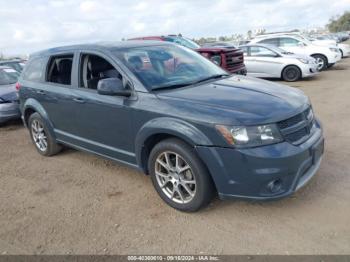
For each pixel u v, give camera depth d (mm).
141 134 3715
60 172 5035
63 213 3857
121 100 3920
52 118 5223
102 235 3377
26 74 5797
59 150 5691
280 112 3256
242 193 3193
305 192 3840
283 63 12531
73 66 4672
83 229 3506
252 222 3385
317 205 3576
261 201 3176
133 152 4012
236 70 10625
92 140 4578
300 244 3004
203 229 3342
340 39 46188
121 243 3232
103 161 5324
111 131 4180
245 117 3125
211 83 4074
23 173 5125
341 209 3469
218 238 3186
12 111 7898
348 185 3926
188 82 4078
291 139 3254
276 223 3338
